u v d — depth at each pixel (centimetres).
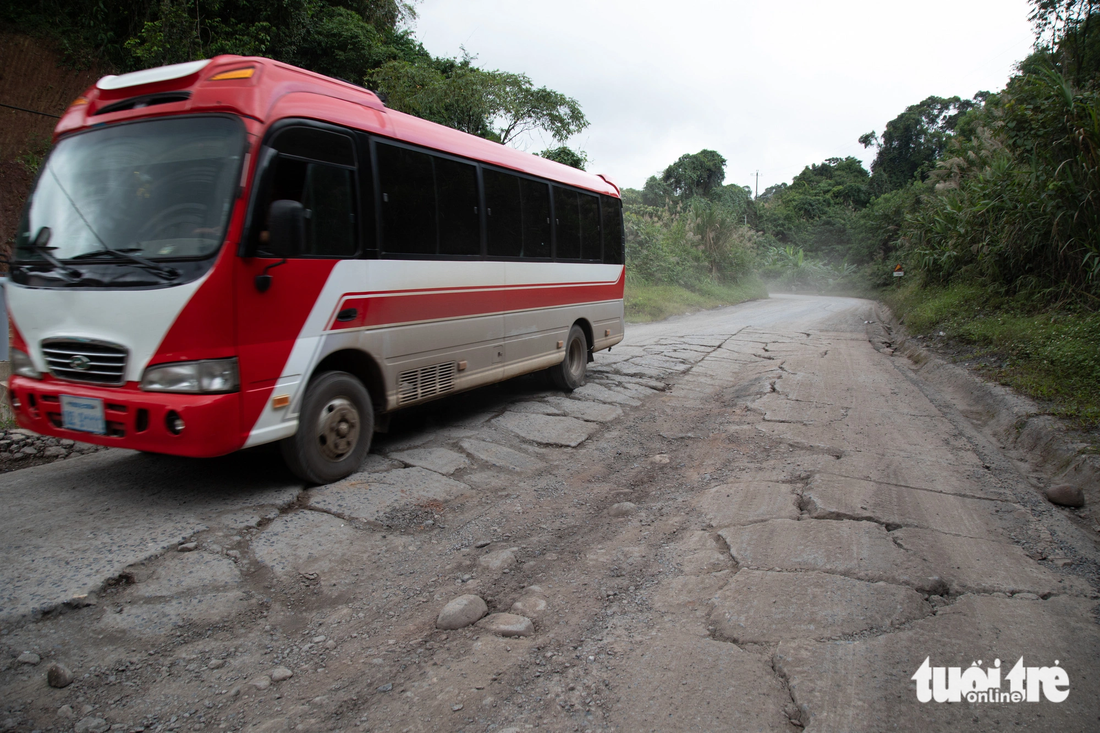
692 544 377
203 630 285
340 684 251
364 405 479
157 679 252
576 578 339
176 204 381
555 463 538
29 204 421
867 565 349
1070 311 1011
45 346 396
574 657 267
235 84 393
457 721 229
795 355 1153
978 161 1762
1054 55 1261
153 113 403
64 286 385
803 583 328
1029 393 708
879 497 453
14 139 1579
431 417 655
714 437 619
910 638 281
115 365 373
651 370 976
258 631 287
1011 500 456
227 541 359
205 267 362
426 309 535
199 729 226
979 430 675
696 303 2458
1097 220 1019
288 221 384
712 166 5344
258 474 463
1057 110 1041
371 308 477
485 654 270
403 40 2316
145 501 412
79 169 411
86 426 383
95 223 394
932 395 824
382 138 490
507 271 646
